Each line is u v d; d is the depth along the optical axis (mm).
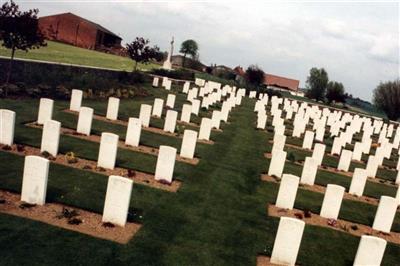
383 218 13852
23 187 10859
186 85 43094
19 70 24859
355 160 25500
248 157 21016
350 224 14094
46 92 25250
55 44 64750
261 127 30281
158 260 9391
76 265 8531
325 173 20625
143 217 11438
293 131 29734
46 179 10789
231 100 39375
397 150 33219
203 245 10578
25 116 19406
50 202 11211
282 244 10258
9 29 21984
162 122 25469
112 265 8789
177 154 18844
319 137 29375
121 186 10383
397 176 21516
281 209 14273
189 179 15555
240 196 14938
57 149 15086
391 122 57812
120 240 9891
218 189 15148
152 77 47125
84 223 10383
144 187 13734
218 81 65062
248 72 74812
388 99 60125
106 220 10617
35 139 16375
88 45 76938
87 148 16719
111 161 14820
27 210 10469
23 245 8867
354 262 10438
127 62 65250
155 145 19625
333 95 71000
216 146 22062
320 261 10930
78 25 76375
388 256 12039
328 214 14102
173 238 10602
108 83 33000
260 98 50625
